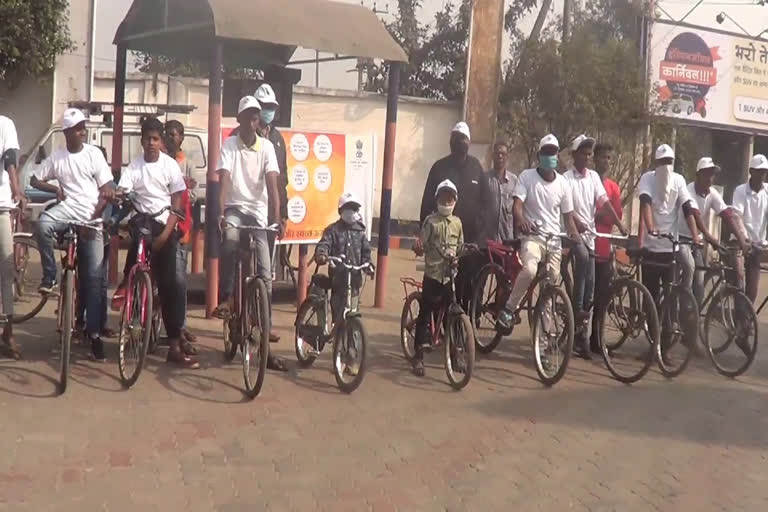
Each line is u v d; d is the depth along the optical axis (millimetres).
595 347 8938
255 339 6980
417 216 21375
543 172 8422
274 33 9109
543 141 8312
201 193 13750
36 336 8430
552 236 8125
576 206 8727
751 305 8383
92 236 7555
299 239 10328
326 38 9500
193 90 19719
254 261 7344
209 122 9234
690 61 22250
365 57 10281
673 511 5199
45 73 19078
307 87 20219
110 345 8250
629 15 22547
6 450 5676
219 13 8844
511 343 9453
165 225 7477
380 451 6004
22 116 19422
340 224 7590
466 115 20797
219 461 5688
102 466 5512
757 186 9570
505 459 5953
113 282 10891
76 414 6410
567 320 7668
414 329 8297
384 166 10992
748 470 5934
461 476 5617
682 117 22234
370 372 8016
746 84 23078
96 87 19656
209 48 11414
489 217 9000
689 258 8719
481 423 6695
